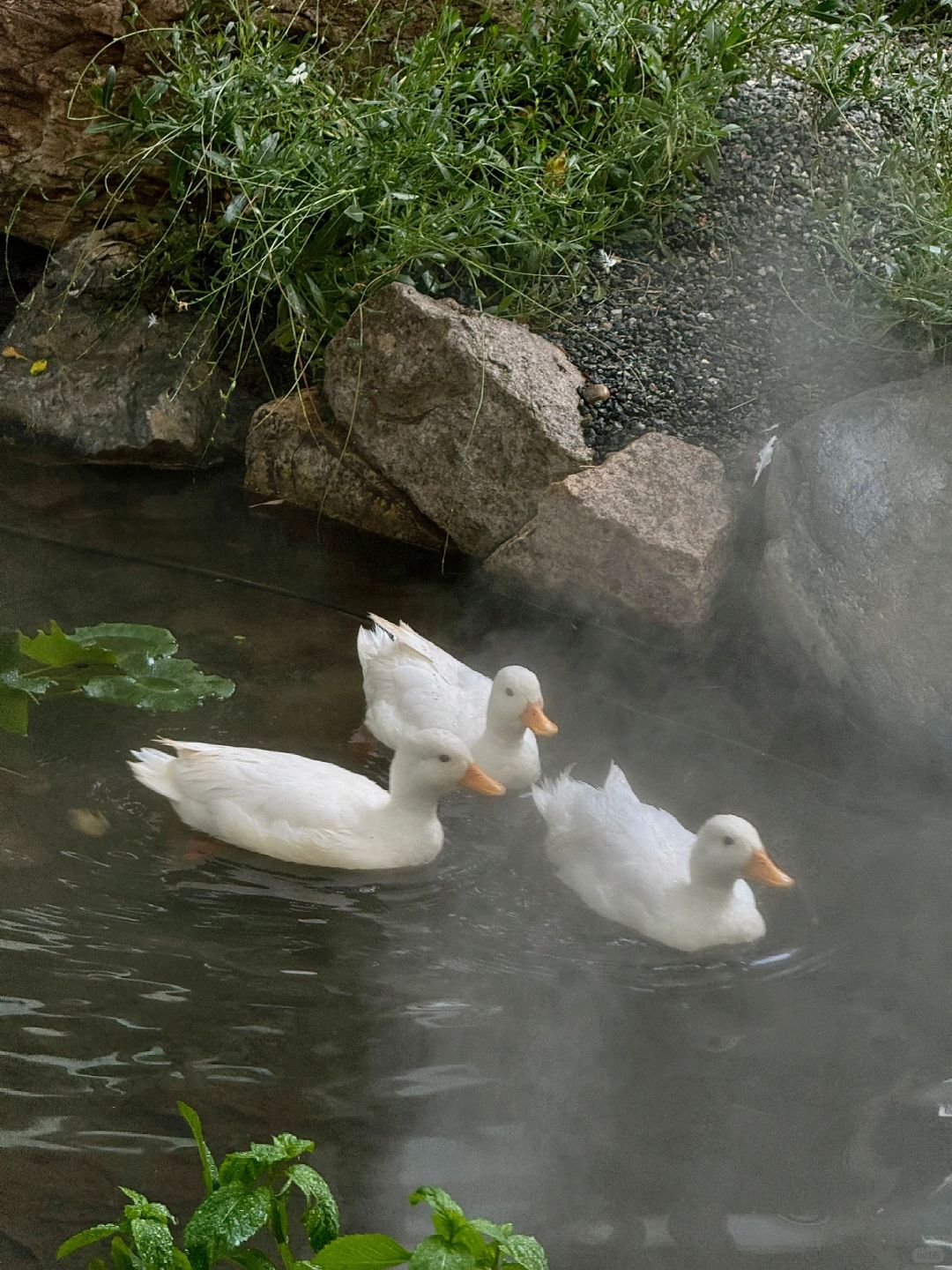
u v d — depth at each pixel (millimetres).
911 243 6234
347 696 5512
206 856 5125
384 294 6047
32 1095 4715
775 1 6750
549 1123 4738
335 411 6113
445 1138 4711
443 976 4953
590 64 6562
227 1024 4840
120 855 5109
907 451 5766
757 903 5137
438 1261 4070
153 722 5383
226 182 6262
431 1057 4820
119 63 6312
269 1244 4570
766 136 6461
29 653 5418
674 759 5457
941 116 6516
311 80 6363
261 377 6328
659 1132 4738
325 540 6012
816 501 5750
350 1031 4852
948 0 6805
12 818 5145
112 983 4887
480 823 5277
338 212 6219
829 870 5211
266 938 4992
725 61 6488
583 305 6246
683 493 5852
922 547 5648
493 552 5973
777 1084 4816
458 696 5438
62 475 6125
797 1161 4711
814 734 5555
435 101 6410
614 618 5816
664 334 6176
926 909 5137
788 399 6047
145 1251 4258
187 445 6191
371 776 5328
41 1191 4605
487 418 5965
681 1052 4859
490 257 6332
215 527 6008
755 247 6297
